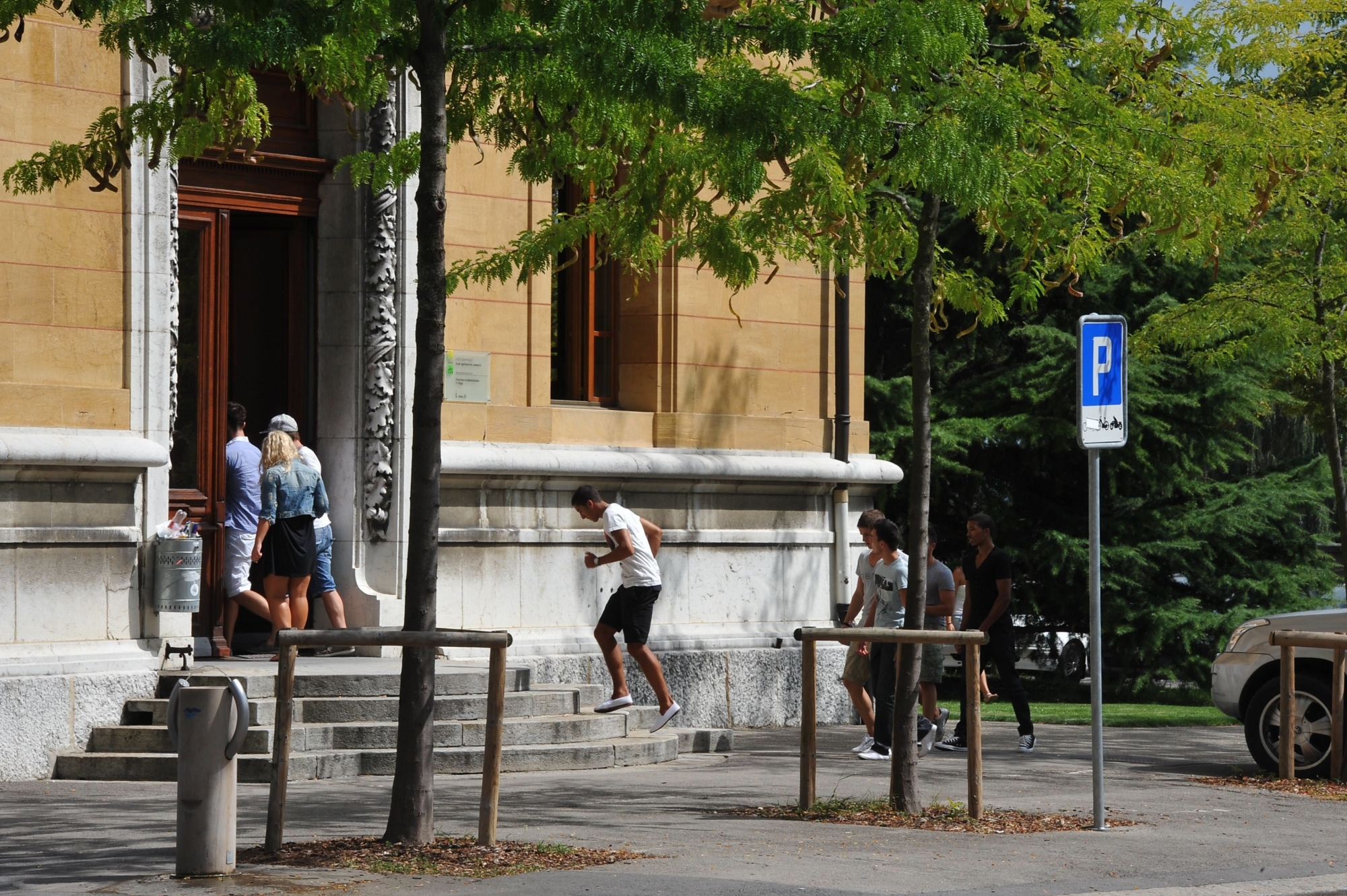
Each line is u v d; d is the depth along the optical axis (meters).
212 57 17.55
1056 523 50.88
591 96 18.98
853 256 24.28
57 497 25.78
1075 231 22.14
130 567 26.45
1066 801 22.66
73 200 26.36
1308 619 27.20
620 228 23.22
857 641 20.50
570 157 21.80
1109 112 22.66
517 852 17.25
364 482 29.75
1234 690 27.59
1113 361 20.53
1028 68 26.38
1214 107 24.66
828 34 18.75
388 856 16.89
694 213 22.50
